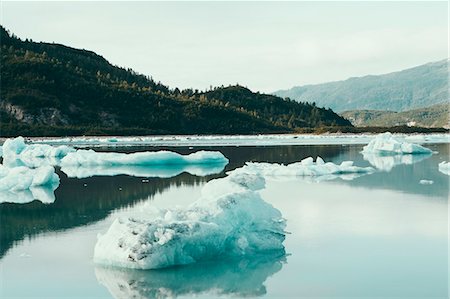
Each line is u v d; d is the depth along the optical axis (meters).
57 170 37.28
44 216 20.50
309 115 178.00
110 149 61.81
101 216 20.36
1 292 12.48
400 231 17.33
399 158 43.50
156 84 175.88
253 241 15.19
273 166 32.88
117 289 12.62
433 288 12.46
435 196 23.62
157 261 13.70
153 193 25.86
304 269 13.76
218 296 12.20
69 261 14.57
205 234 14.20
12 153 48.84
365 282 12.89
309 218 19.30
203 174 34.06
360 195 24.06
